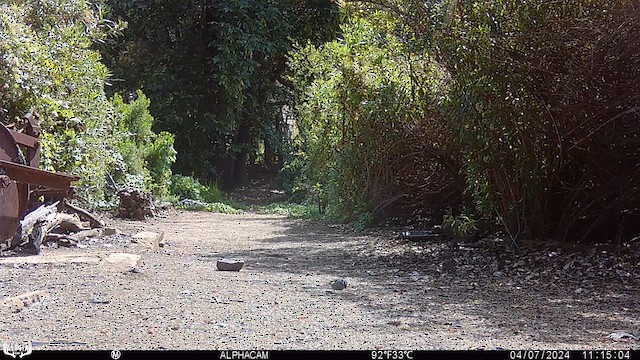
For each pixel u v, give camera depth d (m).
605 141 8.20
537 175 8.49
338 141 14.23
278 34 26.52
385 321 5.32
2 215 7.67
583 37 7.67
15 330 4.62
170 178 20.44
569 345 4.62
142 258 8.17
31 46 10.63
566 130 8.22
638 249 8.34
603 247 8.49
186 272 7.35
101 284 6.35
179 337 4.57
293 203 23.69
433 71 9.86
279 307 5.71
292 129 31.09
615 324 5.38
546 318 5.59
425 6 8.51
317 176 16.34
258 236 12.14
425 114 10.57
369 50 11.76
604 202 8.82
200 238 11.47
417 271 8.17
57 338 4.45
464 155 9.43
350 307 5.84
